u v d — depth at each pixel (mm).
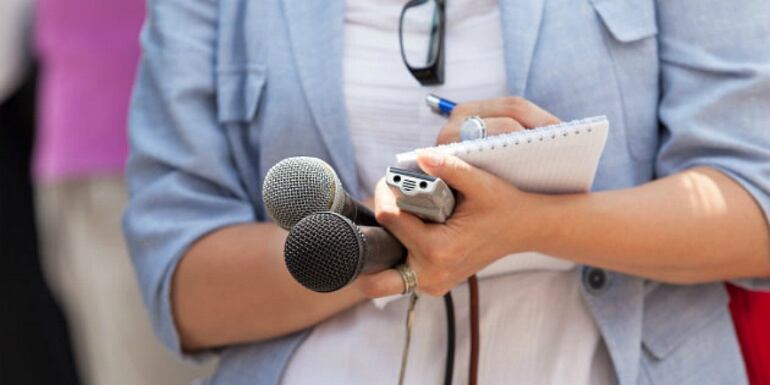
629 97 1403
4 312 2359
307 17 1456
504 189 1265
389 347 1403
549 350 1399
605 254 1336
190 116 1479
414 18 1419
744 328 1460
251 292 1425
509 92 1389
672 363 1417
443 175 1217
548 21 1401
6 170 2389
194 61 1486
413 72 1407
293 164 1186
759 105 1373
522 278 1410
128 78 2412
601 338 1416
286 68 1449
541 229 1295
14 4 2357
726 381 1418
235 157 1483
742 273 1383
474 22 1415
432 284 1258
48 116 2412
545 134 1219
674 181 1369
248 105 1456
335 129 1427
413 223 1226
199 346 1490
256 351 1456
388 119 1424
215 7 1502
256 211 1504
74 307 2543
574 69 1391
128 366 2562
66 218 2510
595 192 1347
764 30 1372
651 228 1336
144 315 2553
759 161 1367
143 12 2398
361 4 1441
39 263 2420
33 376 2369
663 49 1416
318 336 1430
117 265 2533
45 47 2389
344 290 1396
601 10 1398
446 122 1369
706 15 1388
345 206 1194
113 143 2428
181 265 1456
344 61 1438
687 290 1438
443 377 1392
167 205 1483
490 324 1397
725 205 1356
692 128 1382
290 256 1109
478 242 1261
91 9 2375
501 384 1386
